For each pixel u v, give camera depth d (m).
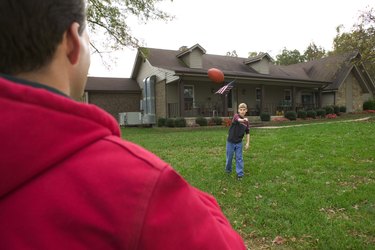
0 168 0.49
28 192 0.52
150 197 0.55
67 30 0.64
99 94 23.80
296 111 23.72
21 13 0.57
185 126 18.75
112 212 0.53
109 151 0.58
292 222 3.93
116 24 15.08
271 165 6.93
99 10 14.45
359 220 3.98
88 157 0.56
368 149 8.43
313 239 3.50
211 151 9.30
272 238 3.62
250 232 3.79
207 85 21.98
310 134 11.91
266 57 24.88
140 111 24.66
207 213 0.64
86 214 0.52
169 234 0.55
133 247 0.53
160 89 21.47
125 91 24.34
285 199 4.78
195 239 0.59
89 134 0.56
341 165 6.80
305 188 5.29
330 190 5.13
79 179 0.53
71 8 0.64
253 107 23.86
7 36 0.57
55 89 0.60
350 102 28.48
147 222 0.54
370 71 32.75
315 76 28.80
